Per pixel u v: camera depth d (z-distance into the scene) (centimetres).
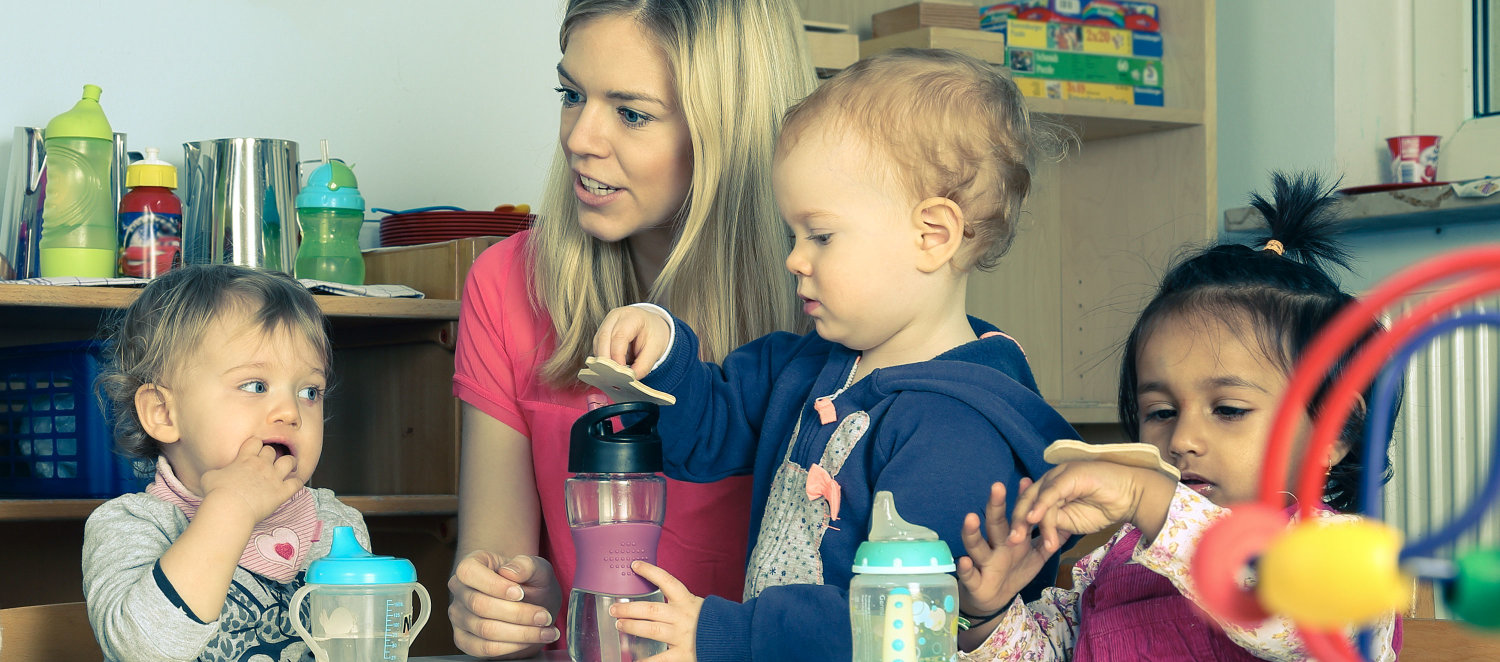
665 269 119
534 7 252
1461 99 269
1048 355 316
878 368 92
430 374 198
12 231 186
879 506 71
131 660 96
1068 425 91
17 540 199
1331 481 92
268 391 112
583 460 87
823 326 92
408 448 201
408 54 239
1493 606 30
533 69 252
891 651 66
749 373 110
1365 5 276
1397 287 32
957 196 89
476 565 105
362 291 185
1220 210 298
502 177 249
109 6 212
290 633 112
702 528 123
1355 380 32
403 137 238
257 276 118
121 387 115
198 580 96
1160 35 294
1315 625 33
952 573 77
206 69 221
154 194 185
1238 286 97
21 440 175
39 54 207
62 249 179
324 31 231
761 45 122
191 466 113
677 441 104
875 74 92
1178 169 290
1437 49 272
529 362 130
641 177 117
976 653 86
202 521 98
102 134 183
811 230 91
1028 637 88
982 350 93
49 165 181
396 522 194
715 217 121
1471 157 264
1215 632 84
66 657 106
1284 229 118
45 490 173
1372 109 276
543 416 127
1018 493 83
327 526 120
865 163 88
